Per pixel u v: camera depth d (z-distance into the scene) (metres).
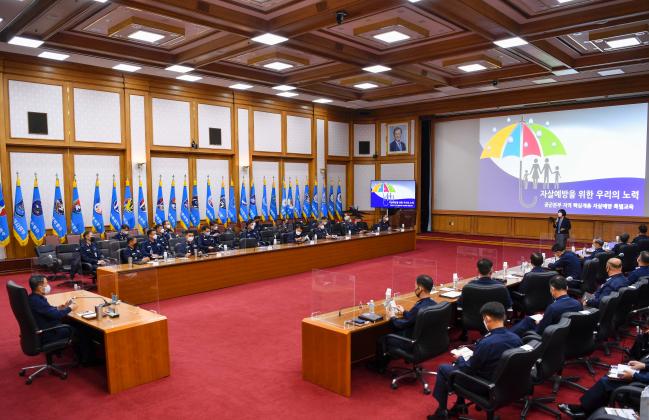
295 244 11.54
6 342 6.33
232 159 14.75
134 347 4.94
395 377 5.21
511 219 16.48
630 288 5.56
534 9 7.71
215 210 14.41
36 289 5.10
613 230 14.30
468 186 17.48
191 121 13.56
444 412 4.11
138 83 12.38
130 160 12.32
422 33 8.88
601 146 14.48
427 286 5.01
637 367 3.88
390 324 5.41
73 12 7.49
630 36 9.16
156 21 8.49
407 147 18.03
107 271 7.89
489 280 5.61
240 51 9.79
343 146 18.67
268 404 4.55
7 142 10.39
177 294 8.74
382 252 13.86
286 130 16.22
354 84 14.23
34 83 10.70
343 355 4.70
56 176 11.23
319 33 9.12
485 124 16.91
